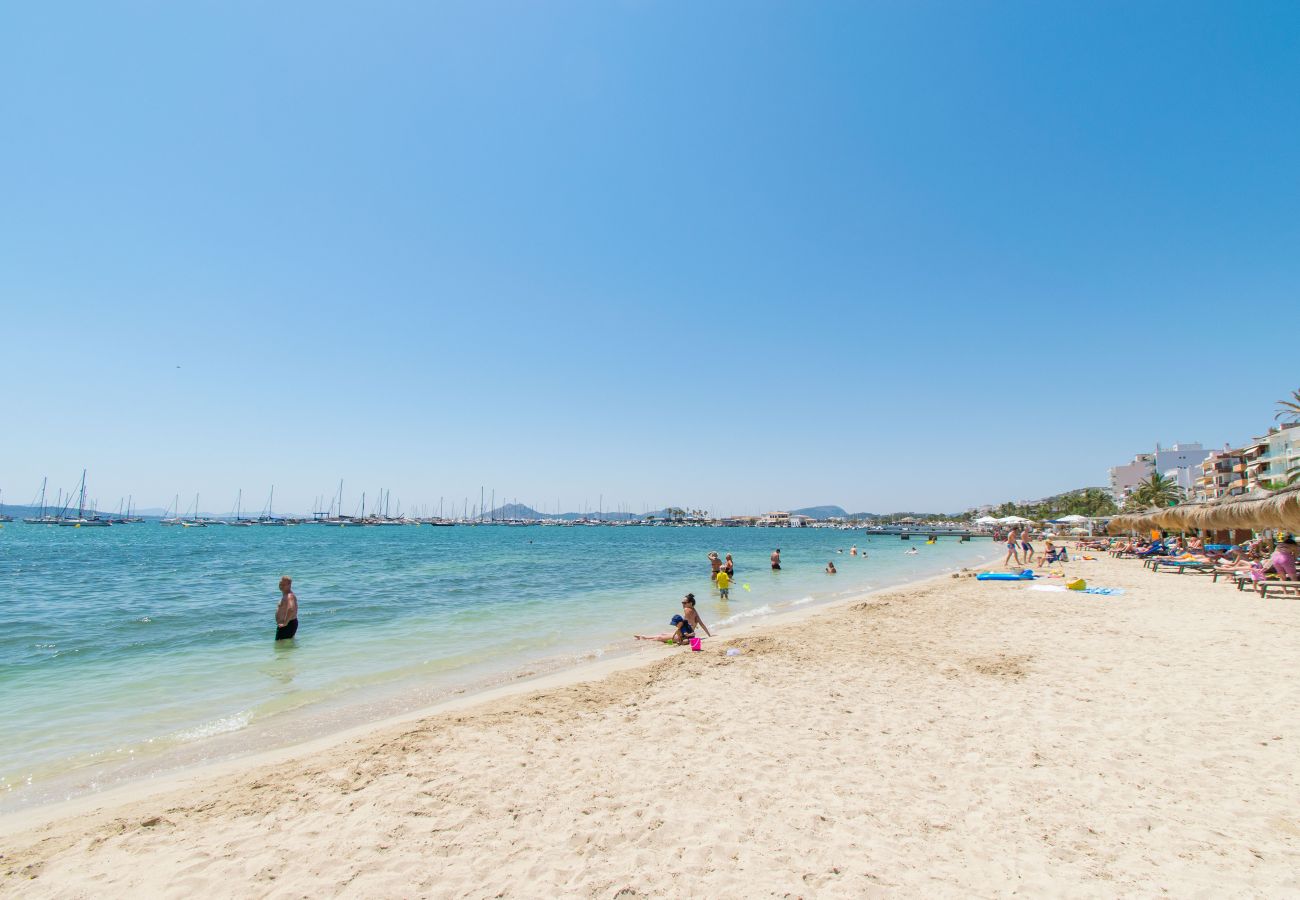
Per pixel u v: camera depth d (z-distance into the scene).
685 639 14.12
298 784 6.09
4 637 15.41
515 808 5.41
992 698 8.43
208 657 13.20
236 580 30.75
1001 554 55.34
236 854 4.72
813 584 29.28
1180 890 3.99
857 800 5.45
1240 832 4.71
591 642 14.80
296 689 10.63
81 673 11.80
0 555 49.38
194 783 6.47
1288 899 3.86
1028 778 5.80
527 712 8.32
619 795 5.65
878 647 12.16
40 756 7.57
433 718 8.24
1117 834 4.74
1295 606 15.70
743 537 133.25
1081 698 8.26
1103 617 14.92
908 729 7.28
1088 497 136.25
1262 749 6.32
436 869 4.44
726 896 4.05
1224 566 25.72
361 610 20.33
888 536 127.00
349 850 4.74
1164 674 9.31
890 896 4.00
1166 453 133.75
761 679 9.84
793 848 4.65
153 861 4.65
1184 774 5.79
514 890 4.15
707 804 5.43
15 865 4.65
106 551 56.56
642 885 4.19
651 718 7.95
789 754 6.58
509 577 33.28
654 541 100.06
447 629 16.72
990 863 4.38
